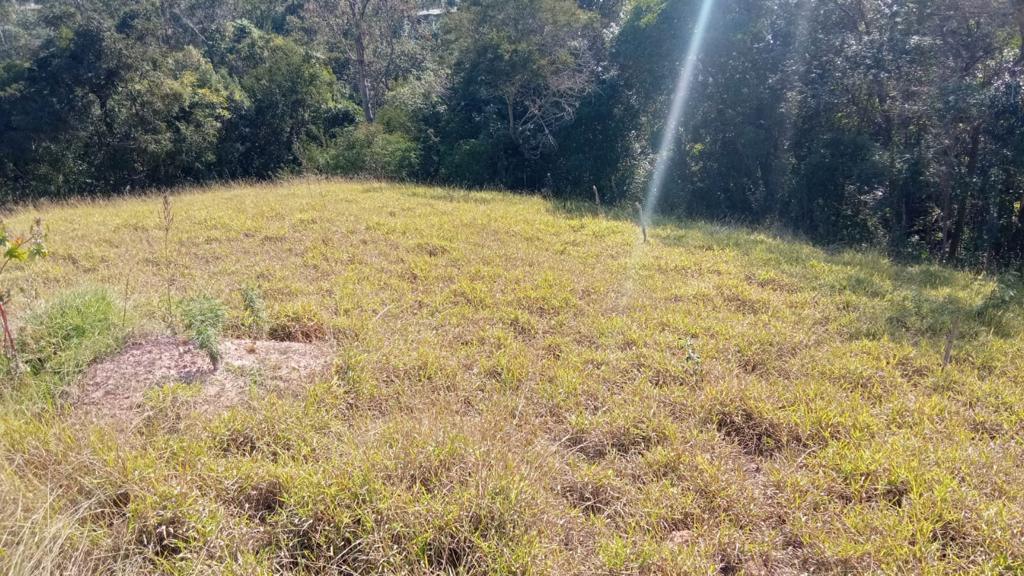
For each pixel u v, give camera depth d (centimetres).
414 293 574
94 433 305
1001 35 974
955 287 655
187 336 427
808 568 253
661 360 423
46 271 630
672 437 332
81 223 877
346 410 360
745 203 1383
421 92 1814
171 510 254
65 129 1714
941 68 989
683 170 1472
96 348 404
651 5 1484
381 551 243
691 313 524
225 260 670
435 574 236
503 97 1673
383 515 256
